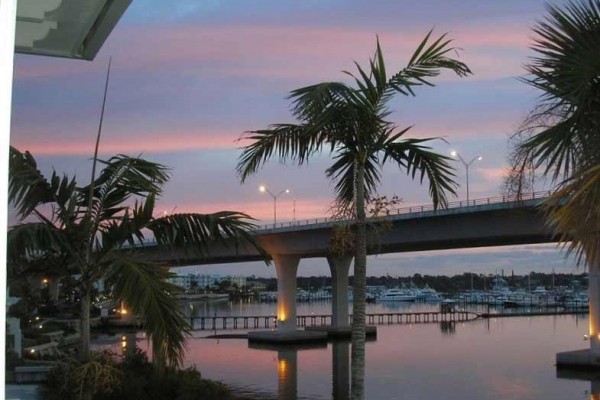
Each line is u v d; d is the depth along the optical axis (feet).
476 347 159.33
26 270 28.17
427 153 34.45
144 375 35.12
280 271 184.65
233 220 29.76
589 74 15.92
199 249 30.35
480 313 348.38
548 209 16.44
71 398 29.01
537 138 17.02
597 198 14.43
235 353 149.59
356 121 32.55
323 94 29.66
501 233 128.36
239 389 95.09
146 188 30.14
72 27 12.67
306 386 98.22
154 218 29.45
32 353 56.44
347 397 87.35
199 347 165.17
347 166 35.99
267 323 258.37
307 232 174.70
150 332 25.67
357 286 34.86
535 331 218.59
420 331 222.69
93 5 11.77
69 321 90.02
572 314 361.10
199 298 563.89
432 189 35.35
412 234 144.05
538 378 105.19
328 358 139.03
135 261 26.71
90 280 28.48
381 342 175.11
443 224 138.72
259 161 34.12
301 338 178.19
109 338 132.67
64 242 27.35
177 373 35.99
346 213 34.88
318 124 30.83
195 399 34.22
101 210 29.58
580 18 15.96
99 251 29.30
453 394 90.02
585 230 14.93
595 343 113.19
